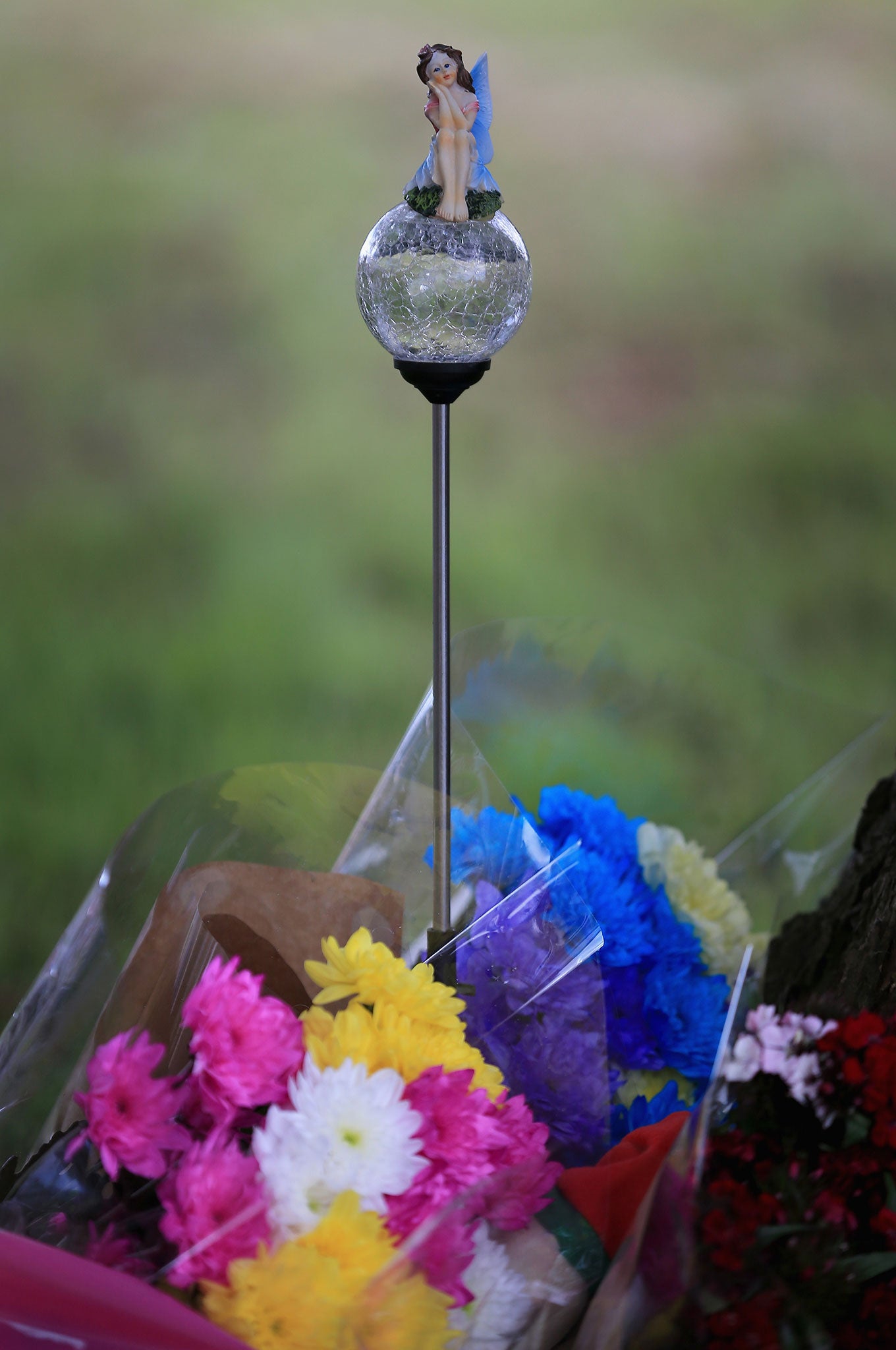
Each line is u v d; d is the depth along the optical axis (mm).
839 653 4258
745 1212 1267
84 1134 1328
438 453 1416
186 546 4812
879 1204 1303
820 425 5430
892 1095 1301
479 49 7844
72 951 1452
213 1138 1300
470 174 1393
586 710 1654
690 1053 1506
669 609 4480
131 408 5484
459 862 1450
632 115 7168
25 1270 1278
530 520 4891
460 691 1649
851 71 7605
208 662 4191
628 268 6184
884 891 1441
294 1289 1263
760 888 1565
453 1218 1284
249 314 5961
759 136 7023
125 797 3689
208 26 7898
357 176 6703
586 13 8273
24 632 4332
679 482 5137
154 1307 1265
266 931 1418
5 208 6484
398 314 1390
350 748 3898
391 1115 1301
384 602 4551
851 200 6562
